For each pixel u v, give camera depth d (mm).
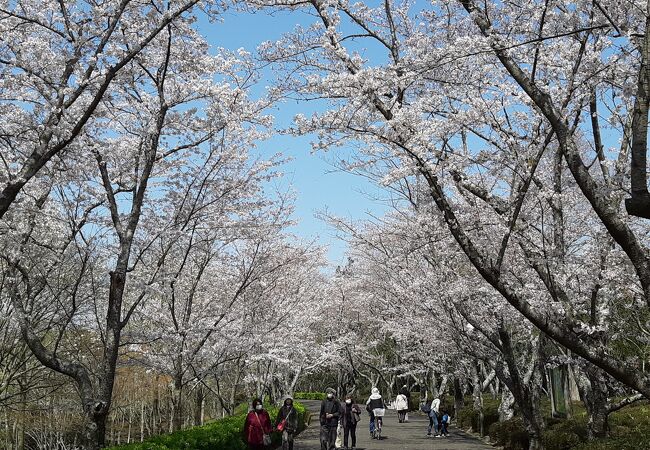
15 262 9086
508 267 9445
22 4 7738
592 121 8203
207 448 11602
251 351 15477
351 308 31500
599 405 10016
